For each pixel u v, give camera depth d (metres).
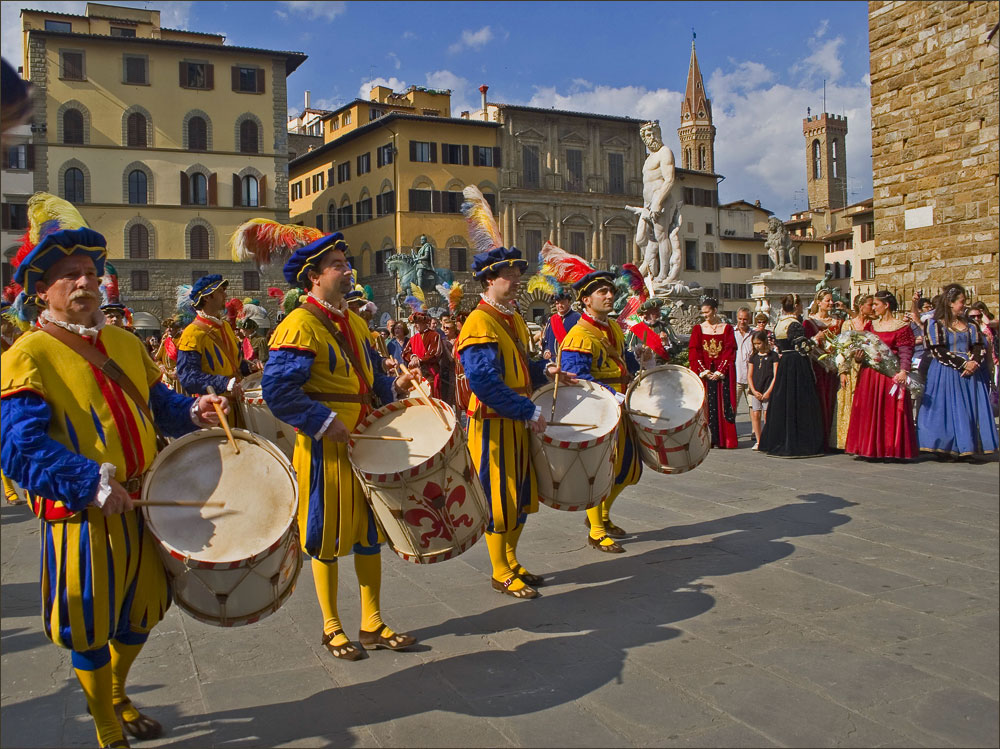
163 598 3.51
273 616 5.09
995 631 4.48
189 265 48.38
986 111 13.88
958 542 6.15
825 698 3.78
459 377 5.62
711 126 97.19
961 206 14.38
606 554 6.19
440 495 4.18
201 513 3.49
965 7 14.06
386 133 54.50
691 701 3.79
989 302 13.98
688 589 5.31
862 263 58.19
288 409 4.18
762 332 11.05
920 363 9.59
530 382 5.49
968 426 9.40
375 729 3.62
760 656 4.25
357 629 4.82
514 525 5.33
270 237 4.78
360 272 57.75
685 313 18.11
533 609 5.06
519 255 5.28
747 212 71.06
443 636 4.68
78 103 46.22
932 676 3.98
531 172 57.69
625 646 4.44
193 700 3.95
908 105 15.21
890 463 9.54
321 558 4.37
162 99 47.84
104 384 3.35
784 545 6.21
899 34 15.25
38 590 5.78
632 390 6.36
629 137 60.84
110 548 3.26
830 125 70.75
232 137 49.22
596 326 6.36
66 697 4.04
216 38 55.16
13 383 3.14
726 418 11.02
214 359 6.88
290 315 4.39
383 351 10.65
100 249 3.44
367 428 4.45
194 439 3.70
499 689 3.98
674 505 7.66
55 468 3.06
